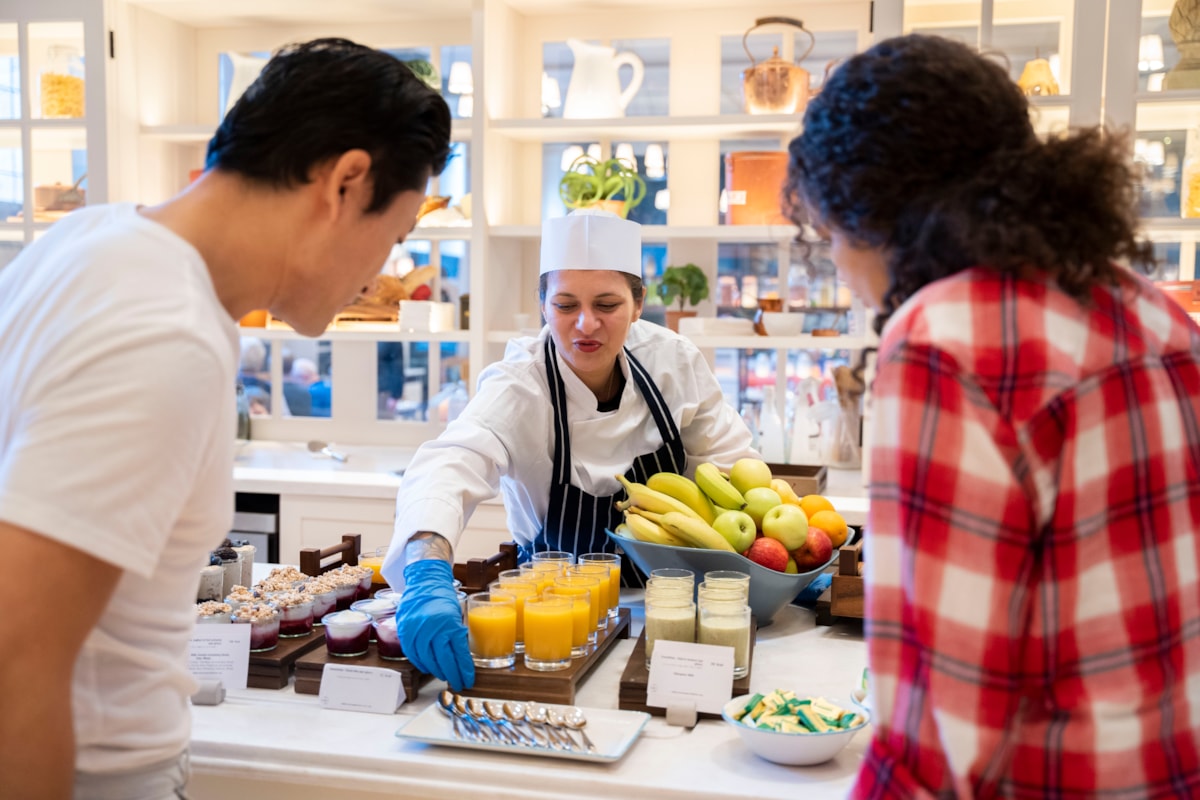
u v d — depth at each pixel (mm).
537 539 2156
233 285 979
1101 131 854
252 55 3744
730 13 3484
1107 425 767
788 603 1896
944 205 806
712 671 1427
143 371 791
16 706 756
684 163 3564
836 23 3428
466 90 3545
